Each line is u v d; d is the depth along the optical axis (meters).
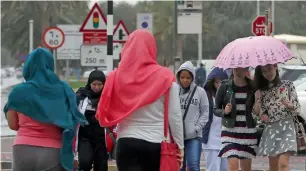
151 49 19.00
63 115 19.97
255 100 25.70
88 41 49.28
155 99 18.48
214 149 30.41
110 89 18.83
